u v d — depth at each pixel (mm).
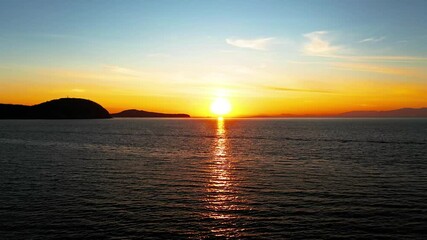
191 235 22516
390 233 22562
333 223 24422
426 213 26391
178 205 28922
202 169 46875
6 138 105500
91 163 52469
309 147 78438
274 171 45188
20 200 30109
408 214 26188
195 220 25219
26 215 26031
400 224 24094
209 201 30141
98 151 70125
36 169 46594
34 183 37188
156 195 32188
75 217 25688
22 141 95000
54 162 53531
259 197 31484
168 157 60406
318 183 37344
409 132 136875
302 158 58750
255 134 131375
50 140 98625
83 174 42812
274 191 33719
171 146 81750
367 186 35688
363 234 22469
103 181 38469
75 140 99000
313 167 48625
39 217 25609
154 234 22656
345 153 66000
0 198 30781
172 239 21922
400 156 60750
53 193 32719
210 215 26328
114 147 78812
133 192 33312
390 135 119000
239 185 36469
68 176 41375
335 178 40125
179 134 131625
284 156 61688
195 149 74625
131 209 27734
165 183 37531
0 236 22078
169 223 24625
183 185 36562
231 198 31141
